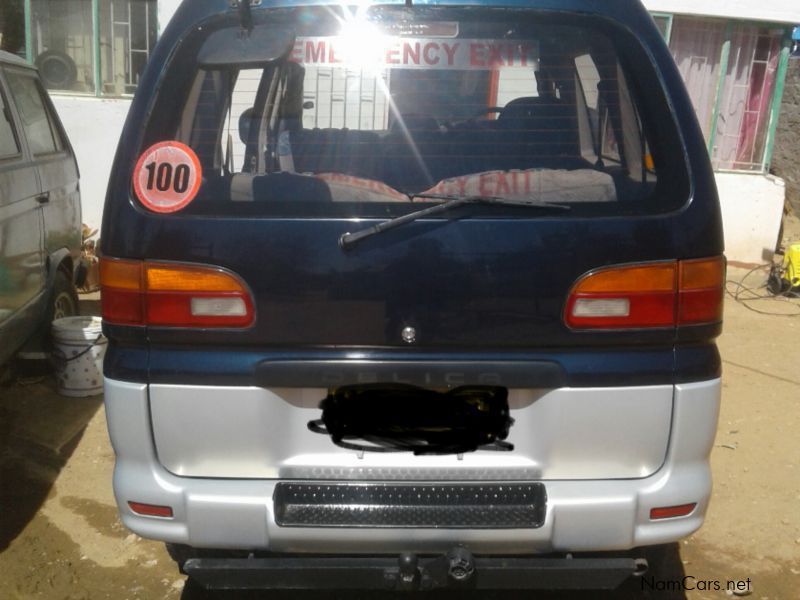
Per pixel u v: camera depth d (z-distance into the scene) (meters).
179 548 2.54
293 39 2.41
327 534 2.29
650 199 2.30
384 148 2.45
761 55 8.34
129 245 2.29
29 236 4.48
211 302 2.28
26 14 7.36
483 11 2.41
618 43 2.40
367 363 2.27
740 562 3.43
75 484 4.00
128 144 2.33
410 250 2.24
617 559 2.37
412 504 2.32
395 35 2.43
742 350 6.20
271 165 2.49
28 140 4.72
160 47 2.38
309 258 2.25
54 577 3.26
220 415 2.31
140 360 2.32
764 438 4.62
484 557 2.38
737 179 8.45
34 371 5.26
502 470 2.34
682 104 2.34
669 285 2.28
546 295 2.26
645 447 2.33
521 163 2.44
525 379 2.28
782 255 8.96
